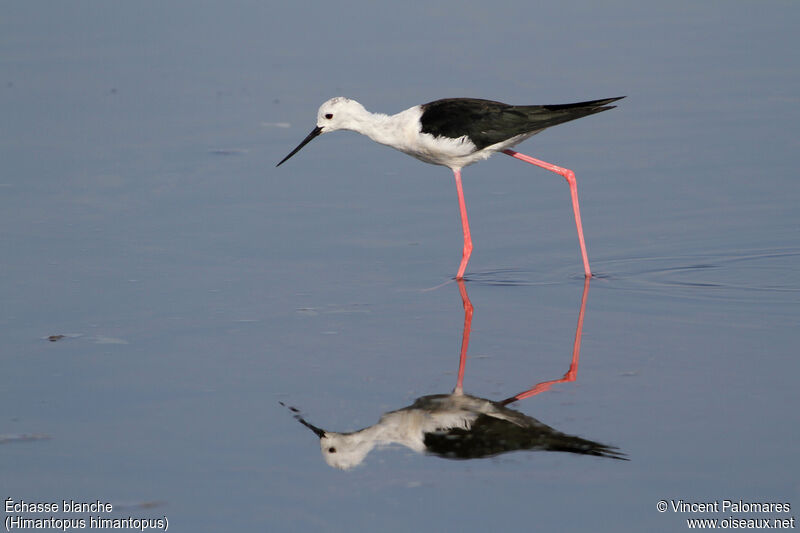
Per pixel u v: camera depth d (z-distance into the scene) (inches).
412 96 621.3
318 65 685.9
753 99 622.2
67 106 633.0
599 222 498.3
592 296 414.3
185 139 593.0
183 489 276.8
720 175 537.6
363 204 521.7
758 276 431.2
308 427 309.0
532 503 267.0
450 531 255.6
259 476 282.5
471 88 628.4
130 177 543.2
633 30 735.1
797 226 480.4
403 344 366.6
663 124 600.1
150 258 451.5
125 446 298.7
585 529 255.8
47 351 362.6
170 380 340.2
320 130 488.7
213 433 305.7
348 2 815.1
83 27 767.1
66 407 322.0
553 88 626.5
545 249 470.9
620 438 295.4
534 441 296.5
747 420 302.7
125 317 391.2
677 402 315.0
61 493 275.7
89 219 492.4
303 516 263.4
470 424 308.7
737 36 718.5
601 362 347.3
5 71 680.4
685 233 479.8
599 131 602.2
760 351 351.9
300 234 482.9
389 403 322.3
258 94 652.1
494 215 512.1
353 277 435.5
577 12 779.4
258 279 430.9
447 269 448.5
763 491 268.4
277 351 361.7
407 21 767.7
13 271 434.6
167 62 703.1
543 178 556.4
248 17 786.2
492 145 458.0
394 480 279.3
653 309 397.7
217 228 486.6
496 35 728.3
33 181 533.6
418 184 550.9
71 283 423.5
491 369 344.2
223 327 382.3
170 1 824.3
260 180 547.2
